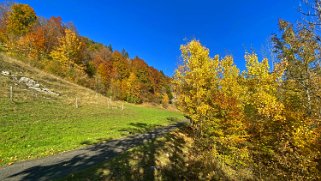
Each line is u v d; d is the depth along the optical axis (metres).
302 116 14.62
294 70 15.22
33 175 11.27
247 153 18.36
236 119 19.09
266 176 16.31
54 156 14.76
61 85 42.03
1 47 49.16
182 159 18.09
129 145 19.12
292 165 14.00
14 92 29.12
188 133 27.16
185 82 21.59
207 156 19.53
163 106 81.44
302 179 13.29
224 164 19.78
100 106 39.56
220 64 21.66
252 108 18.25
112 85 63.22
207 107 20.03
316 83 13.55
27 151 14.85
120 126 27.86
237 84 20.48
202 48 21.03
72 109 31.61
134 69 84.94
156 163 15.35
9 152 14.11
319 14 10.42
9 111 22.58
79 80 53.88
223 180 17.09
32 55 51.75
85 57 73.69
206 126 21.30
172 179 14.35
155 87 89.50
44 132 19.47
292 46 14.98
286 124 15.41
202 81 20.36
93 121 27.86
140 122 33.84
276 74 16.84
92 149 17.11
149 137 23.16
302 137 13.00
